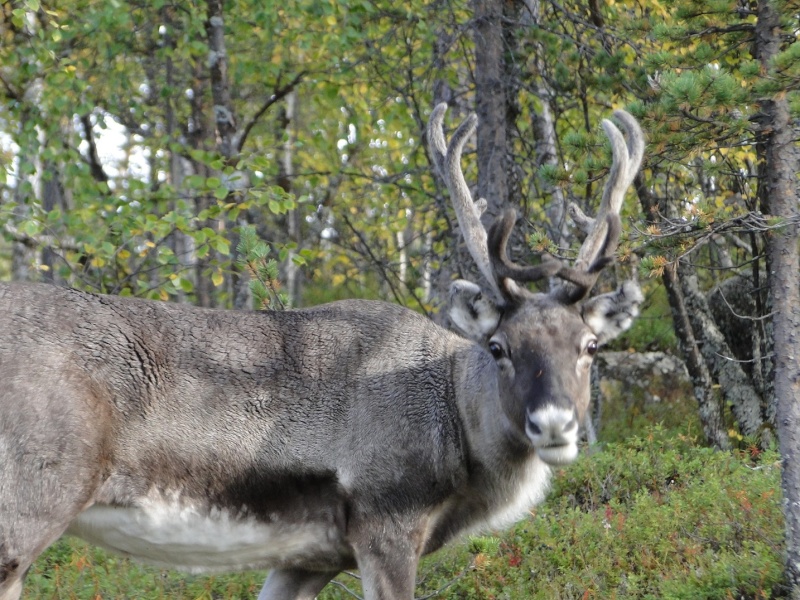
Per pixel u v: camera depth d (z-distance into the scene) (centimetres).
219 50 2944
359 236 3238
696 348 2422
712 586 1541
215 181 2458
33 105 2833
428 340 1480
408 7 3058
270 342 1437
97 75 3234
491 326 1362
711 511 1788
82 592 1639
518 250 2625
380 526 1397
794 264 1585
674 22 1923
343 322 1473
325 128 4109
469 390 1434
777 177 1633
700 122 1677
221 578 1748
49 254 2911
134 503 1340
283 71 3612
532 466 1450
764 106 1664
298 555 1438
